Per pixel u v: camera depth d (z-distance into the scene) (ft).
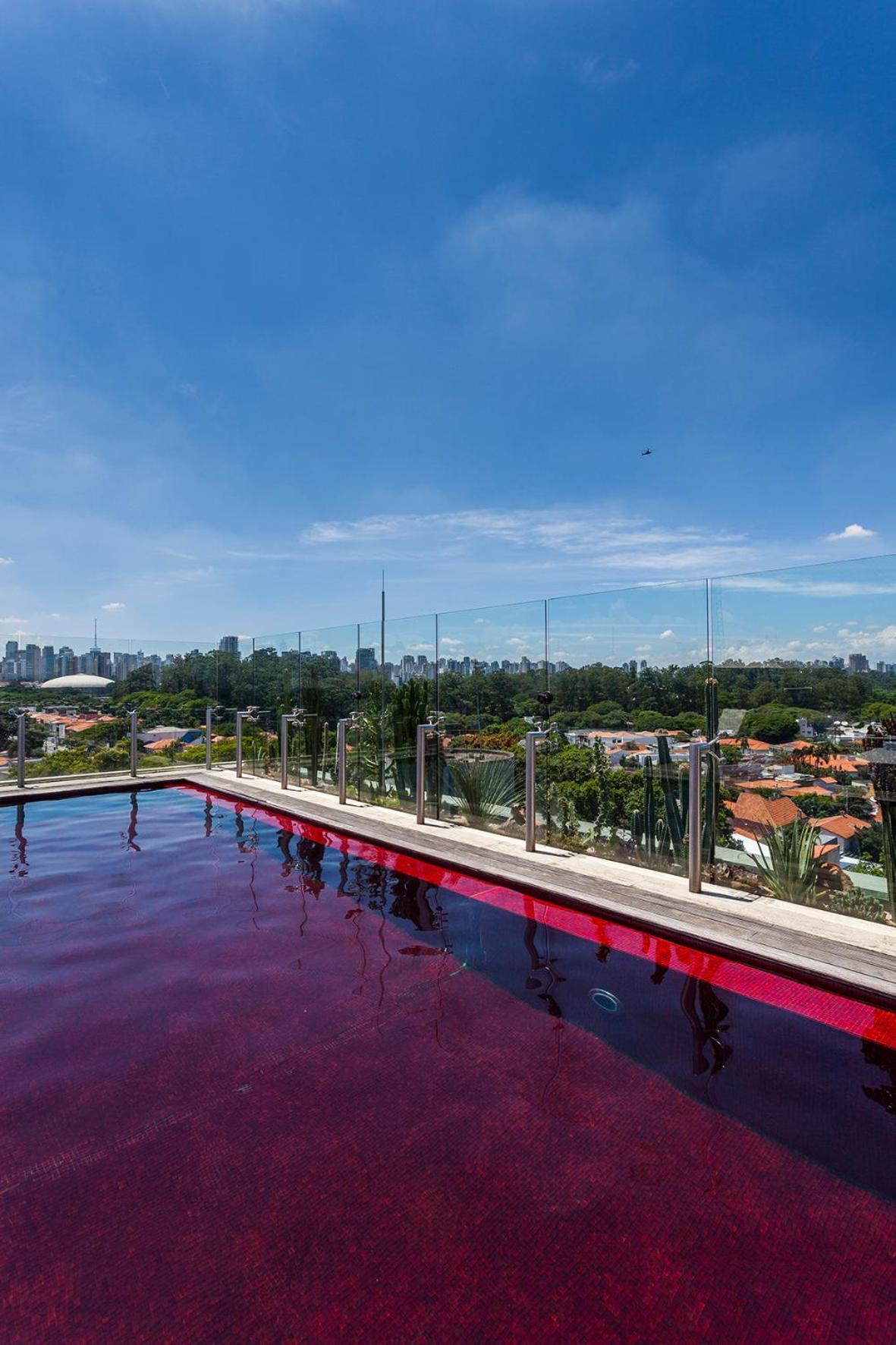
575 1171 6.00
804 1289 4.81
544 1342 4.42
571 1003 9.11
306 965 10.43
